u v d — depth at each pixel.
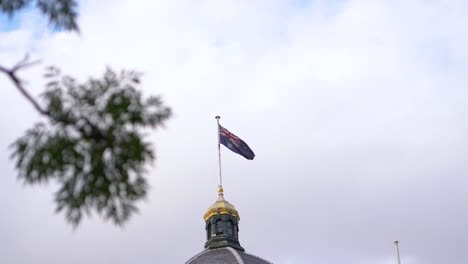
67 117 14.47
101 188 14.45
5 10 15.20
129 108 14.73
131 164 14.54
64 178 14.38
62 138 14.36
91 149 14.45
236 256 78.56
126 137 14.53
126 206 14.60
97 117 14.59
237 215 85.00
